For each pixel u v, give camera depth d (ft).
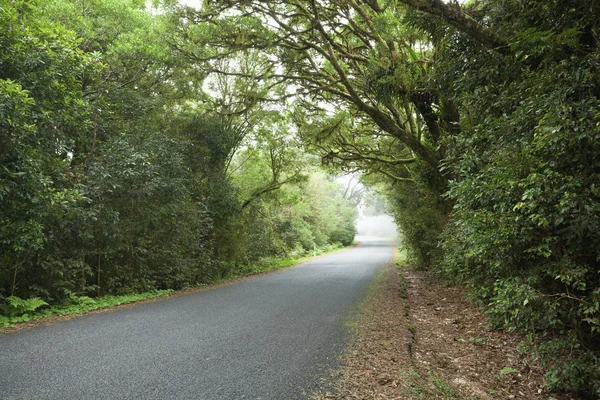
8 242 21.52
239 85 46.96
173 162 35.17
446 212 38.37
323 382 12.42
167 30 36.01
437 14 17.75
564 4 13.43
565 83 11.93
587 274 11.50
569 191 10.29
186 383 12.17
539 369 14.65
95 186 28.66
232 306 26.35
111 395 11.14
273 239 68.64
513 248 12.74
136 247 32.99
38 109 23.20
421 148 34.55
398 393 11.71
